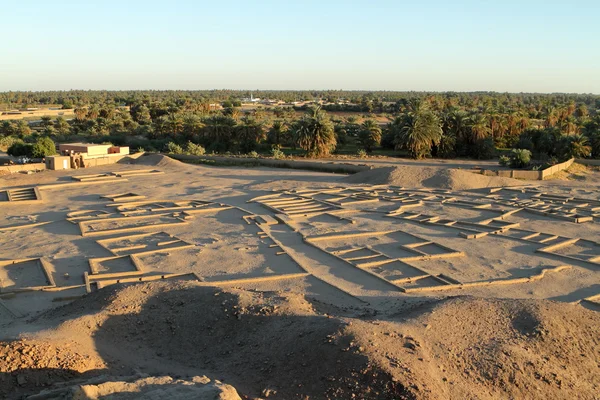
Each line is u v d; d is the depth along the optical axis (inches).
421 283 617.6
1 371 298.7
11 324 470.6
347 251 743.1
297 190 1228.5
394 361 312.8
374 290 595.2
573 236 827.4
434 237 825.5
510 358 339.0
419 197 1156.5
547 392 319.9
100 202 1107.3
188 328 396.5
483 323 385.7
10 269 665.6
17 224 903.1
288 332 365.7
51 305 545.3
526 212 1004.6
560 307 413.7
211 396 257.1
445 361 332.5
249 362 347.6
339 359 318.3
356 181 1374.3
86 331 377.4
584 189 1263.5
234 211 1015.6
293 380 317.1
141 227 869.8
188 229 879.7
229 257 721.0
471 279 632.4
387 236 835.4
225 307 413.7
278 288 599.2
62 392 271.7
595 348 376.8
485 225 877.8
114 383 277.1
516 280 621.6
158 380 289.3
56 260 701.9
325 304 486.0
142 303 425.4
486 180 1314.0
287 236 829.2
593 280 633.6
